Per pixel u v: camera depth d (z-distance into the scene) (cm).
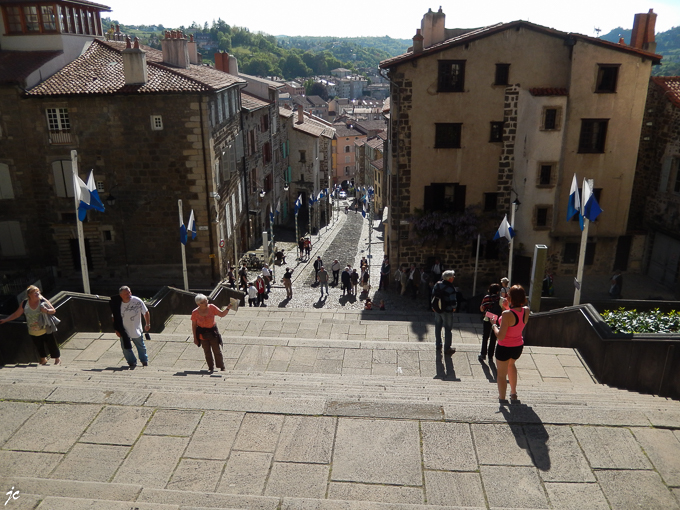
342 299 2698
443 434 623
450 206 2647
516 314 712
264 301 2683
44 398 700
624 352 970
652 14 2734
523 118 2477
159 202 2870
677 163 2477
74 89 2681
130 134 2761
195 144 2773
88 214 2888
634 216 2800
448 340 1148
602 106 2419
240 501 494
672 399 837
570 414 657
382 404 685
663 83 2588
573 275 2702
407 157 2558
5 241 2950
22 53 2886
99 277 2997
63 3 2919
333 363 1142
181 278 2991
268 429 634
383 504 486
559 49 2398
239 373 948
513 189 2588
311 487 541
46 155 2805
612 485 539
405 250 2722
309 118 7731
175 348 1200
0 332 1114
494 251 2716
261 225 4694
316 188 6362
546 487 538
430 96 2467
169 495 503
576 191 1552
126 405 685
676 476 551
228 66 4678
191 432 630
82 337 1236
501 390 737
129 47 2691
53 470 568
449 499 524
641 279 2680
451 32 2748
